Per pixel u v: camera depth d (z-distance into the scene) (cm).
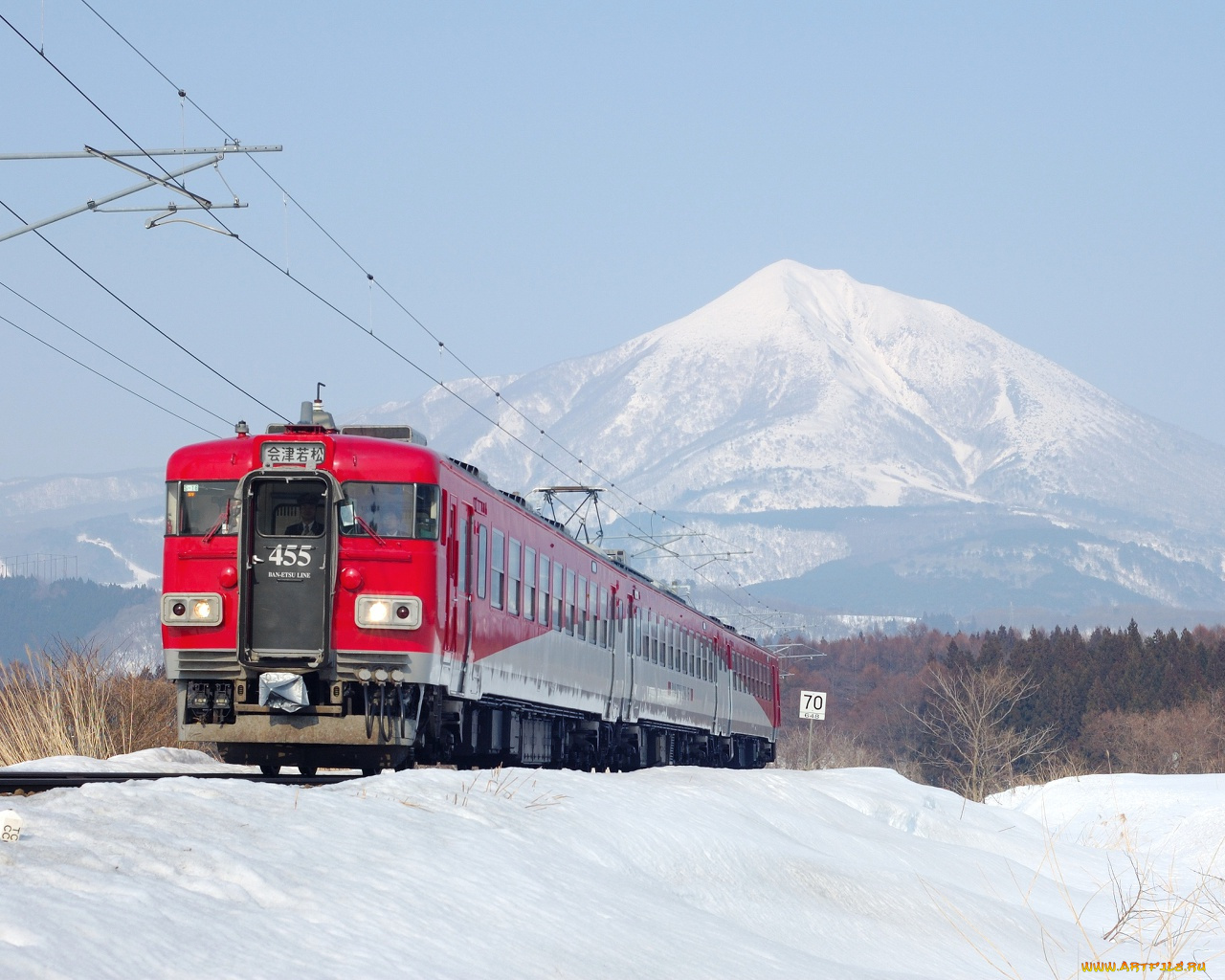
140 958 916
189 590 2822
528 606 3856
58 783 2053
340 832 1430
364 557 2842
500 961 1142
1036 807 6016
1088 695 16962
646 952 1316
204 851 1213
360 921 1139
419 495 2895
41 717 3102
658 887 1705
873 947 1803
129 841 1213
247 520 2819
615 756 5319
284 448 2859
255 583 2822
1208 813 4528
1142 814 5191
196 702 2828
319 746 2877
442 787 1859
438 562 2936
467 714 3462
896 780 4131
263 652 2791
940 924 2034
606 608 4900
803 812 2817
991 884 2688
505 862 1473
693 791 2394
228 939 1001
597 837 1770
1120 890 2761
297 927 1076
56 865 1093
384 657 2828
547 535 4119
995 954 1952
